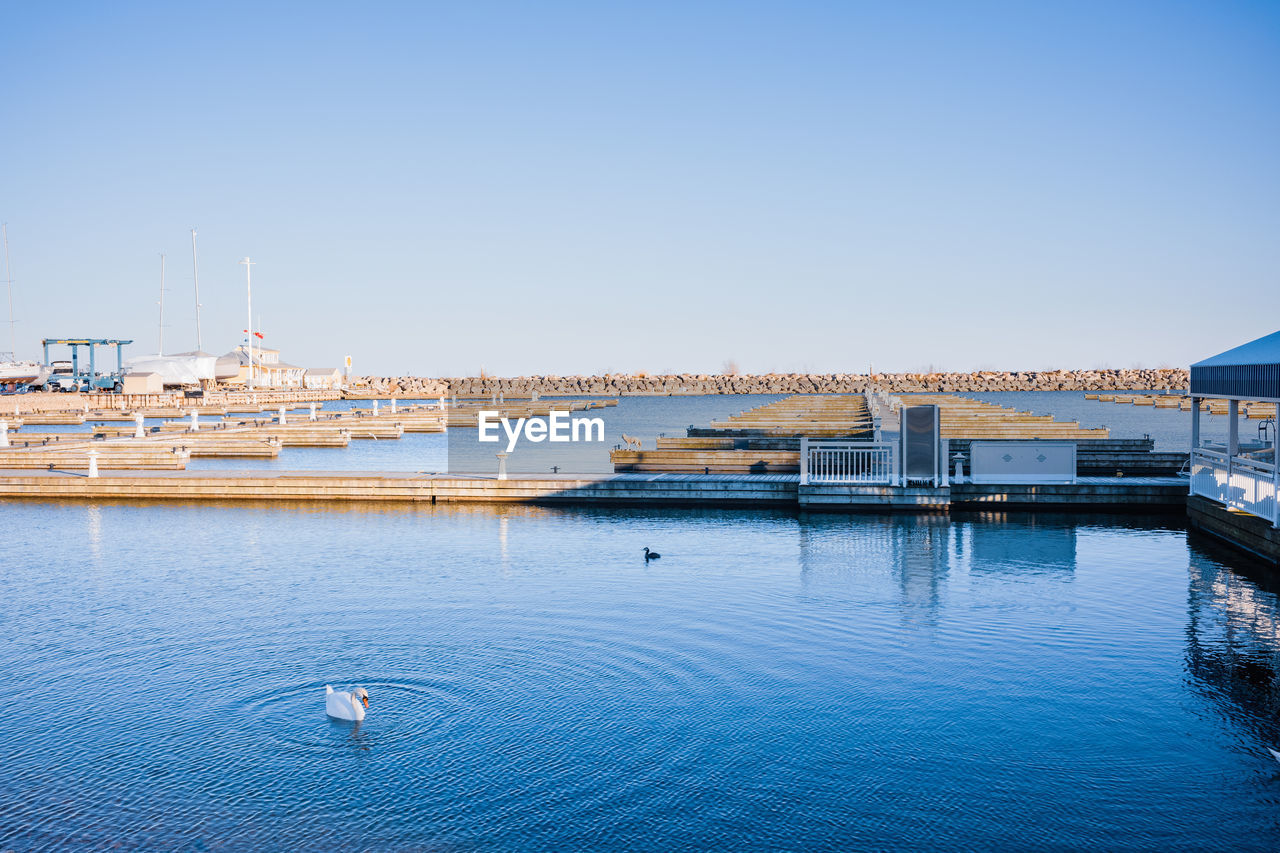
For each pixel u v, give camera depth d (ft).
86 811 34.71
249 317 394.52
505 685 46.19
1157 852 31.12
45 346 403.13
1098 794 34.81
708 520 92.94
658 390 572.10
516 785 36.06
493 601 61.46
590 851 31.65
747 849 31.60
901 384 567.18
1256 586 63.57
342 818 33.91
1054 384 570.05
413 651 51.47
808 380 568.41
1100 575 67.00
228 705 44.14
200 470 143.84
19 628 56.54
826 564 71.51
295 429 192.65
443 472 140.15
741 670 47.85
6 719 42.83
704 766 37.40
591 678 47.01
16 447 146.72
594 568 71.00
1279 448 66.23
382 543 82.33
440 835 32.76
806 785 35.73
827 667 48.16
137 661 50.37
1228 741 39.04
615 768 37.32
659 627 55.16
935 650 50.52
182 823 33.78
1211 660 48.57
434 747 39.40
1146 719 41.29
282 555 77.46
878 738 39.68
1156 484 94.68
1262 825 32.68
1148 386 556.10
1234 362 73.41
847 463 112.68
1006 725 40.75
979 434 145.59
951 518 92.27
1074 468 96.73
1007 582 65.10
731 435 151.53
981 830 32.53
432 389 580.71
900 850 31.42
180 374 415.03
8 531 90.33
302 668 48.98
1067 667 47.75
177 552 79.20
